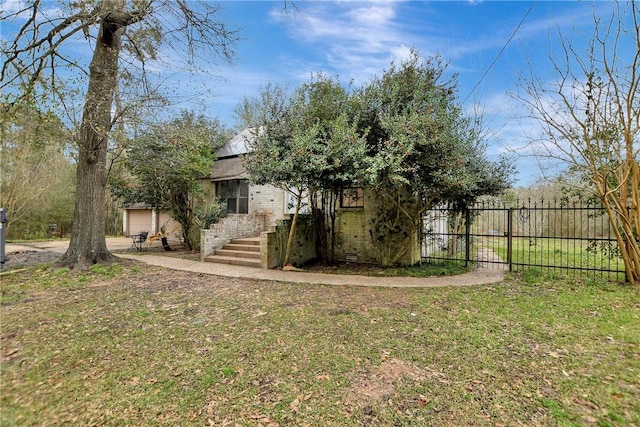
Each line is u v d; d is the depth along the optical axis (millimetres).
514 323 4527
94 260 8344
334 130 7242
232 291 6398
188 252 12664
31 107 7770
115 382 3059
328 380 3098
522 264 8477
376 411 2633
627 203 6934
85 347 3783
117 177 12734
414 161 7320
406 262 9297
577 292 6148
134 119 8438
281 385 3020
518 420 2502
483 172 8164
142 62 8844
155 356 3586
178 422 2514
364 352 3666
